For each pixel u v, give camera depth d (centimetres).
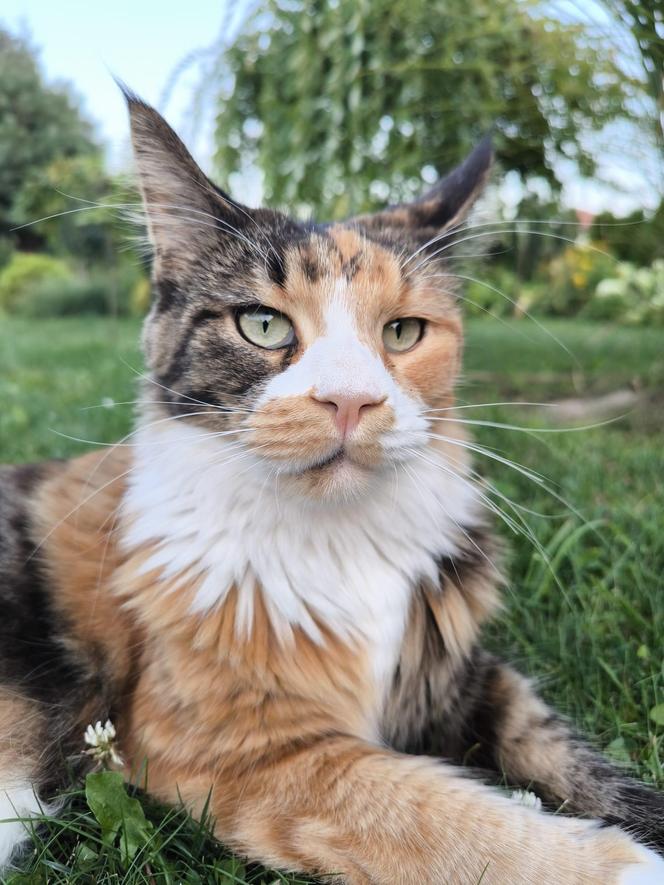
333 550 24
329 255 24
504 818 20
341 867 19
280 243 24
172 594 23
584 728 25
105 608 24
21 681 24
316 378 22
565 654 28
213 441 23
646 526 36
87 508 27
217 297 24
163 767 22
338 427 21
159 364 25
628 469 47
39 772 23
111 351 109
